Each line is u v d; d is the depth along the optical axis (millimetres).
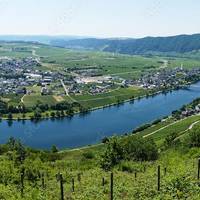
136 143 92875
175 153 92875
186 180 50781
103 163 87000
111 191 47344
